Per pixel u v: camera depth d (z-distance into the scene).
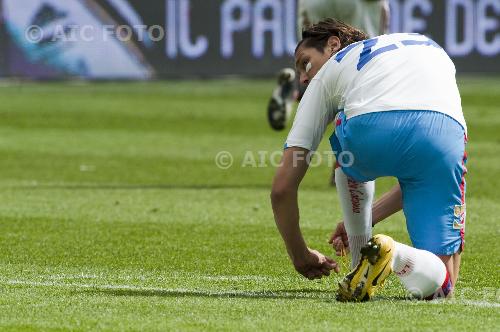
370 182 14.48
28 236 20.61
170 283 15.69
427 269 13.27
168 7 63.09
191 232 21.22
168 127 45.28
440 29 63.72
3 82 62.28
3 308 13.31
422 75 13.59
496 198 26.55
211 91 58.75
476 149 38.34
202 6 63.25
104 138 41.69
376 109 13.39
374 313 12.73
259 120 47.69
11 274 16.48
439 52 14.05
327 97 13.77
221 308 13.17
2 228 21.59
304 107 13.82
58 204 25.17
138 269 17.14
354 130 13.49
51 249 19.14
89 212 23.91
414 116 13.34
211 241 20.11
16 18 61.41
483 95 56.78
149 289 14.95
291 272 16.84
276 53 63.66
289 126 46.22
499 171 32.09
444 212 13.46
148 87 60.69
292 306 13.26
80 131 43.88
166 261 17.95
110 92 58.25
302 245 14.05
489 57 64.31
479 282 15.93
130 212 23.97
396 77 13.55
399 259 13.22
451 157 13.38
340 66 13.74
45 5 61.62
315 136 13.80
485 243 19.92
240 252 18.88
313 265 14.27
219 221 22.69
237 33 63.56
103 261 17.94
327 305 13.27
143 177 30.98
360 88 13.55
